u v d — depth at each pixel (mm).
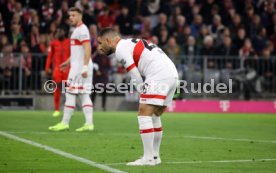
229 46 67062
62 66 44719
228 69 65875
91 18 66250
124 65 24562
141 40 24875
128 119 51031
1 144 30922
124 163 24688
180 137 36281
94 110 64188
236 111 65750
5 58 62719
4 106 62625
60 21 65375
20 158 25953
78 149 29297
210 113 63250
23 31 65938
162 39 68062
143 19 70812
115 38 24688
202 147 31000
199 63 65562
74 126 42969
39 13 68125
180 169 23219
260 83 66250
